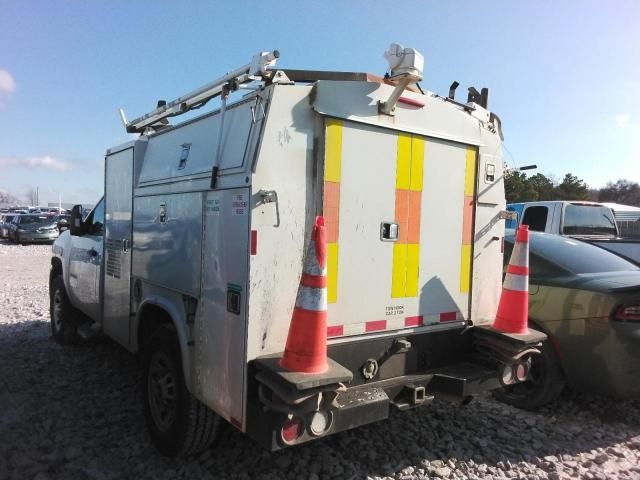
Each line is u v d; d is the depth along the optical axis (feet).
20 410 14.23
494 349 12.26
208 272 10.21
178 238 11.56
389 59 9.74
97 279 17.13
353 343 10.44
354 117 10.12
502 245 13.65
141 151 14.40
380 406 9.68
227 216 9.62
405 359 11.43
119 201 15.40
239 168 9.34
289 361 8.66
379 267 10.81
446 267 12.21
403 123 11.03
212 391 9.95
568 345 14.24
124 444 12.42
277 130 9.20
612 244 27.09
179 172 11.78
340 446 12.43
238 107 9.98
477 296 12.97
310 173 9.64
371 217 10.61
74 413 14.15
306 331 8.65
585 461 12.21
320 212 9.77
